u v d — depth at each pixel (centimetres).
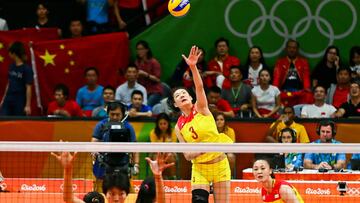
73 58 3525
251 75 3412
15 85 3419
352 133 3056
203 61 3459
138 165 2791
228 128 3009
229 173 2270
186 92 2266
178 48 3566
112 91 3238
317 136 3042
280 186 2178
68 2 3641
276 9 3588
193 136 2239
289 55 3456
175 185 2727
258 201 2592
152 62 3456
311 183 2622
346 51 3594
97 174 2541
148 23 3662
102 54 3538
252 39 3591
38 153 3019
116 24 3638
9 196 2598
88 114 3316
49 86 3516
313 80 3459
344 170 2752
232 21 3578
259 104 3303
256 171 2183
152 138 2994
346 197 2564
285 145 2139
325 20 3591
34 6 3684
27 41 3531
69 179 2027
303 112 3228
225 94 3319
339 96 3334
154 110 3266
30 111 3431
